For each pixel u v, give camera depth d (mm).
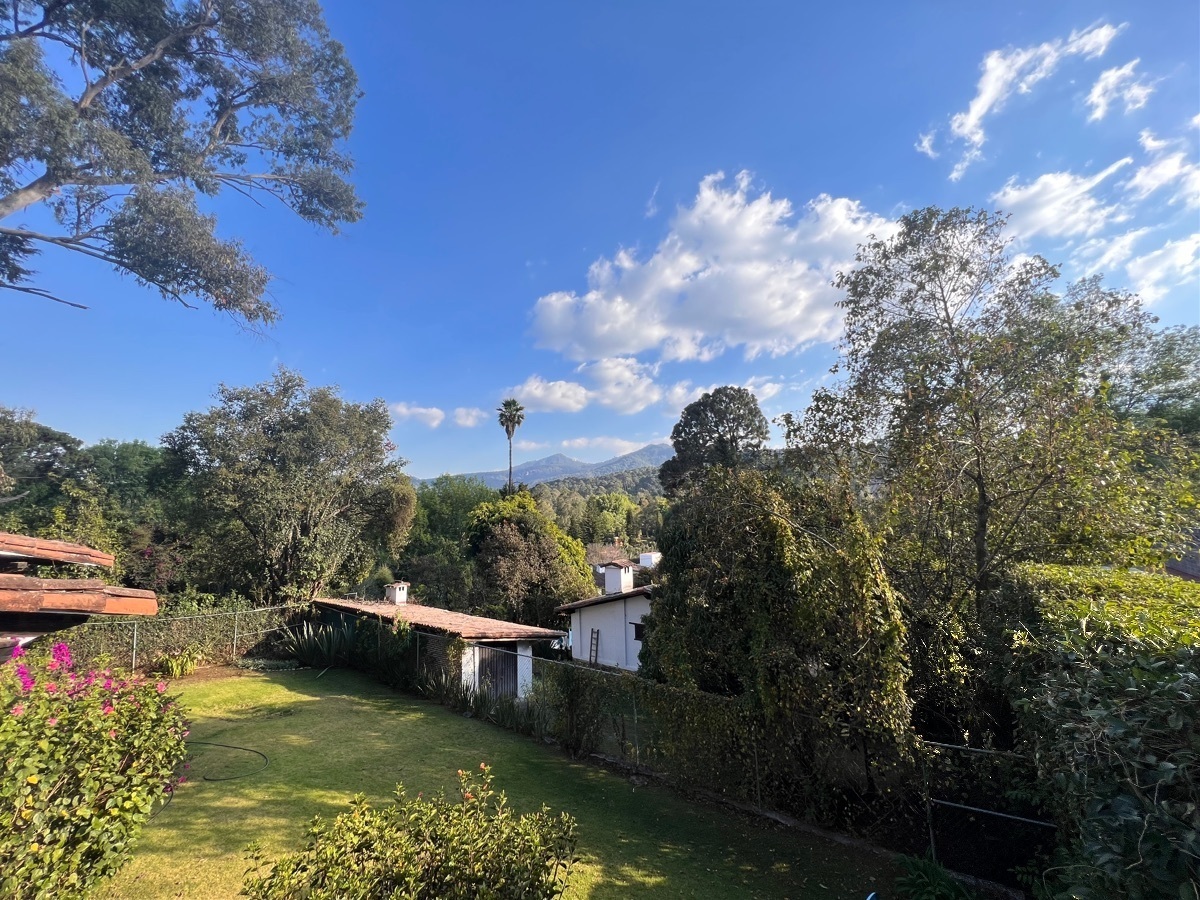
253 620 17359
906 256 8094
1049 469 6340
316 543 20797
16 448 26438
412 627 14867
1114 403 10727
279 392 21969
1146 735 2604
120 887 5047
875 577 5797
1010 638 5711
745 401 39125
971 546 7121
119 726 4340
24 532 19688
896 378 8164
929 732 6641
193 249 12078
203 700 12695
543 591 28047
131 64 11594
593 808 7188
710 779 7336
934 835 5668
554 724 9930
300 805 7016
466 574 29250
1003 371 7129
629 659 21297
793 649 6094
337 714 11797
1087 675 3266
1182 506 6527
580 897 5141
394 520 29297
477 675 13828
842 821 6422
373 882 2775
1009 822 5211
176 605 17297
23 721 3402
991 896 5035
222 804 6992
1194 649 2895
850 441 8406
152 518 26922
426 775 8273
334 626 17203
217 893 4984
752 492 6688
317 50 14242
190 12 12023
